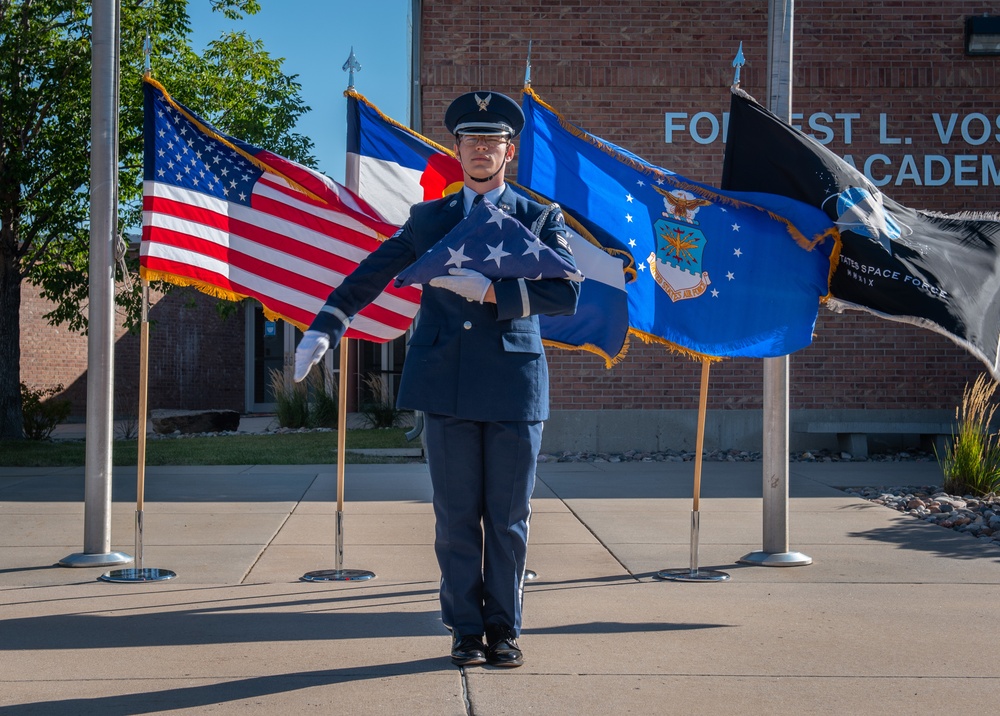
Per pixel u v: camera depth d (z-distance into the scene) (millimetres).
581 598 5016
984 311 5273
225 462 11883
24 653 4008
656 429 12328
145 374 5676
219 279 5598
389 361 21891
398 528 7207
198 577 5543
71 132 15359
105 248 5953
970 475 8906
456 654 3805
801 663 3881
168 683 3609
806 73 12445
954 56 12477
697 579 5445
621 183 5453
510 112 3797
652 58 12375
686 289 5410
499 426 3719
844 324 12445
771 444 5957
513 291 3502
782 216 5348
